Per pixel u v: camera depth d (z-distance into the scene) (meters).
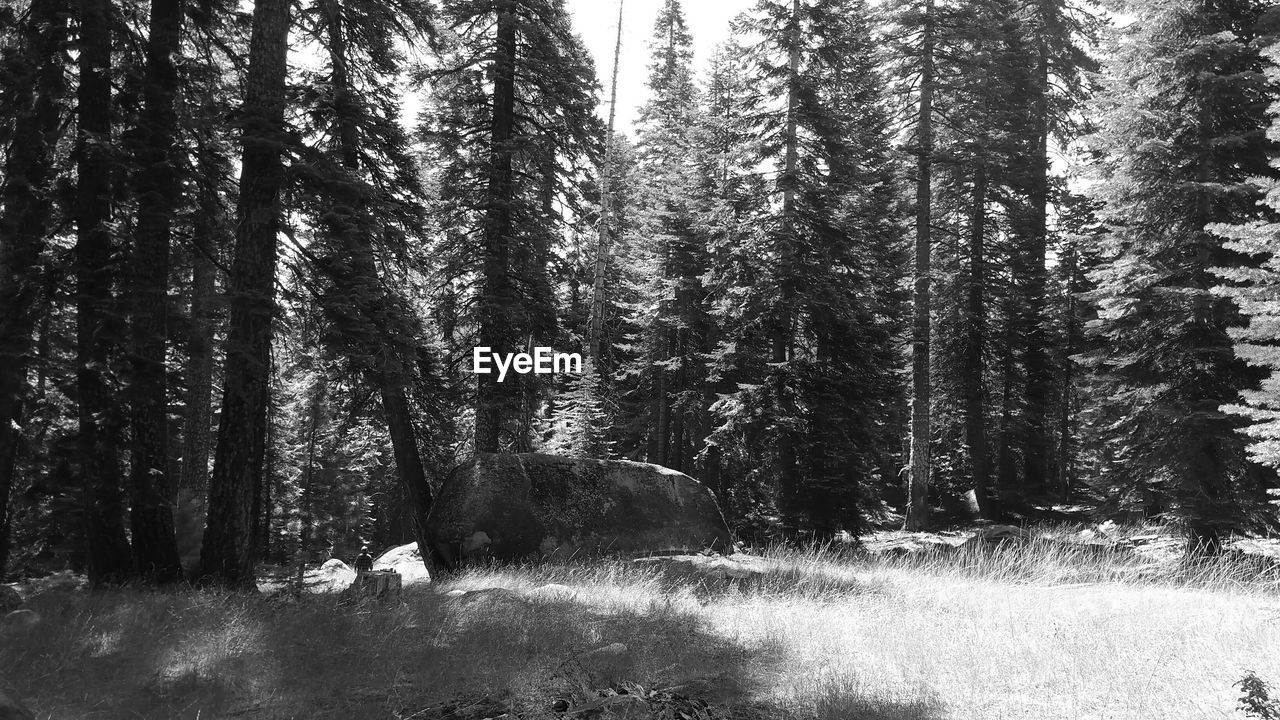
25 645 6.59
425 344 16.97
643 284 27.47
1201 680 5.49
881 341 22.69
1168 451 14.69
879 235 24.03
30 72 11.71
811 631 7.61
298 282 13.70
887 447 27.75
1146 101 15.19
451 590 10.85
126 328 11.79
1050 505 28.94
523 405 19.53
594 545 14.91
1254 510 14.41
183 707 5.42
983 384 29.17
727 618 8.57
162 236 12.39
